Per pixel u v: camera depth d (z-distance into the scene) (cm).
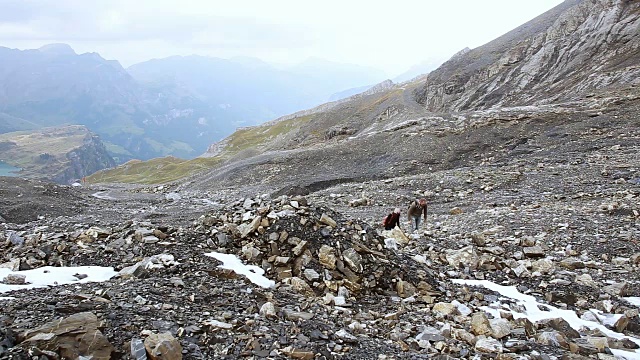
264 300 1048
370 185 4150
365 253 1373
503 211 2544
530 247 1784
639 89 5900
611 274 1522
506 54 10225
